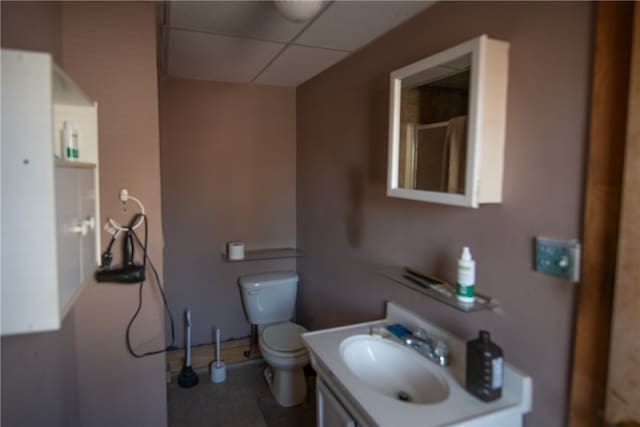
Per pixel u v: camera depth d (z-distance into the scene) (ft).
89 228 4.30
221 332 9.95
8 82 2.65
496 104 4.05
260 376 9.41
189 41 6.70
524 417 4.05
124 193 5.56
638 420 2.97
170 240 9.27
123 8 5.40
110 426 5.79
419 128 4.72
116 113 5.47
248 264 10.05
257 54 7.40
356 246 7.43
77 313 5.49
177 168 9.19
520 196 4.00
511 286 4.16
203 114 9.32
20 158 2.70
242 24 5.98
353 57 7.33
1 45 3.24
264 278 9.61
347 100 7.61
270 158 10.08
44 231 2.76
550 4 3.67
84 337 5.57
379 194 6.65
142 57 5.53
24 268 2.75
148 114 5.62
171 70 8.50
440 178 4.41
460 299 4.41
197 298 9.64
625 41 3.08
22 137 2.69
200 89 9.25
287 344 8.25
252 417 7.88
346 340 5.42
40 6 4.28
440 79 4.38
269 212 10.18
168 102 8.99
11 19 3.46
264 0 5.21
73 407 5.36
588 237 3.34
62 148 4.60
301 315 10.25
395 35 6.06
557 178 3.65
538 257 3.83
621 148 3.12
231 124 9.61
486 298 4.49
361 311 7.31
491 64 3.98
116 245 5.63
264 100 9.89
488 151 4.03
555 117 3.65
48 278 2.79
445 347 4.90
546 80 3.72
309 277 9.68
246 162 9.84
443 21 5.03
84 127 4.84
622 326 3.04
